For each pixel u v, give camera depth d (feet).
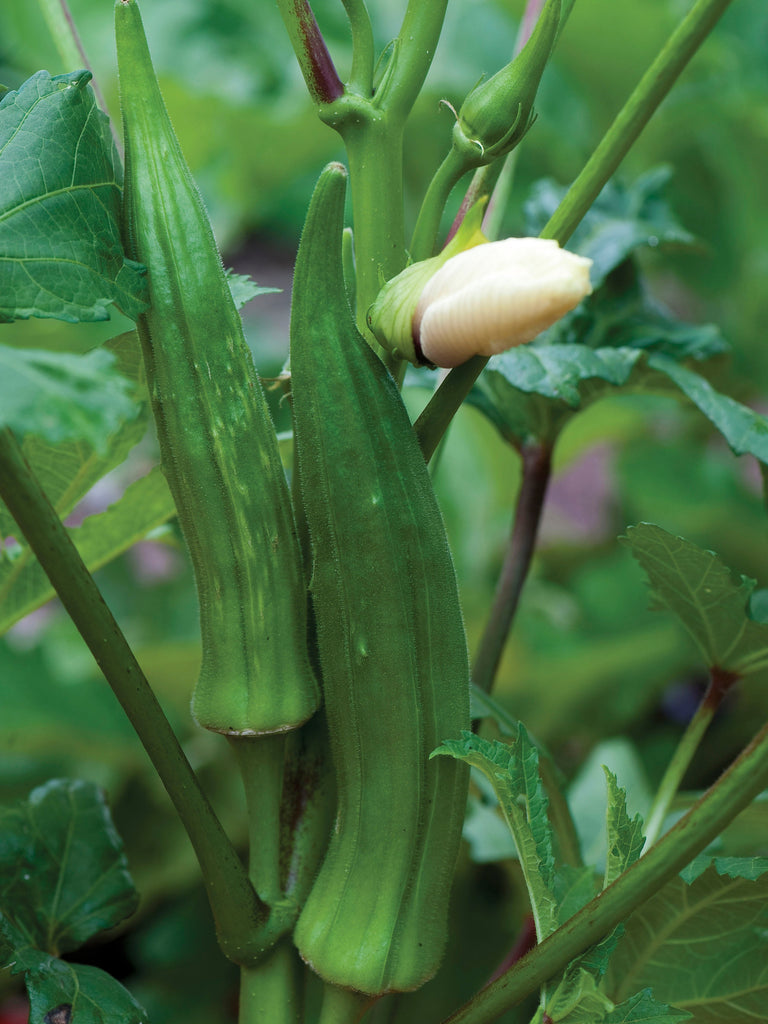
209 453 1.14
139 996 2.54
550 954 1.11
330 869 1.16
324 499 1.13
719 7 1.15
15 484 1.07
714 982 1.32
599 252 1.63
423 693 1.14
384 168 1.16
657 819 1.39
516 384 1.40
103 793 1.41
